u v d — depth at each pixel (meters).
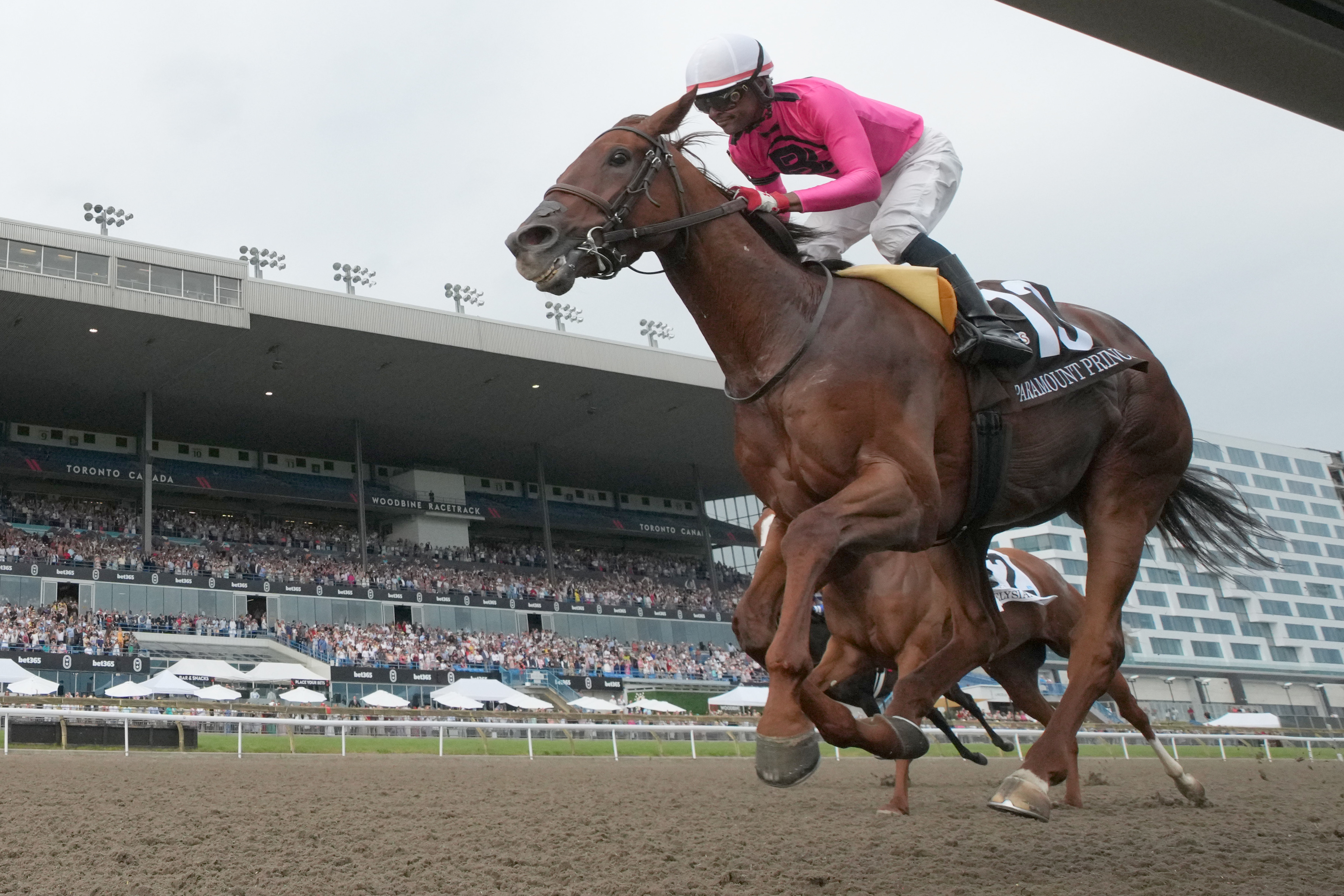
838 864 3.74
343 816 5.43
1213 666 51.62
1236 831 4.73
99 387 34.81
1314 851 3.90
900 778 6.20
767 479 3.51
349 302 32.69
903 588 6.25
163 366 33.62
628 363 37.44
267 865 3.69
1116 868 3.49
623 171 3.42
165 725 17.09
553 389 38.12
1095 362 3.87
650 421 41.84
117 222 36.19
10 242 28.75
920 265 3.92
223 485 38.84
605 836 4.66
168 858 3.87
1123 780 10.72
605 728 17.66
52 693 24.94
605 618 40.69
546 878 3.46
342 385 36.28
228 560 36.09
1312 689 54.91
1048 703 6.98
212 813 5.48
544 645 37.94
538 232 3.35
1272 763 16.98
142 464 37.53
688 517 51.91
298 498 40.12
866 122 4.00
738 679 40.00
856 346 3.38
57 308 29.25
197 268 30.83
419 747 19.62
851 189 3.71
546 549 41.34
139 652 30.09
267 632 33.22
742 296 3.47
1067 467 3.88
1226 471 55.75
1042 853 3.93
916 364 3.45
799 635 2.93
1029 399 3.68
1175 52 3.83
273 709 22.80
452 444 42.78
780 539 3.50
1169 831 4.79
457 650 35.53
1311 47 3.80
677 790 8.42
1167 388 4.22
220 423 38.81
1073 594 7.02
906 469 3.28
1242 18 3.65
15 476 36.75
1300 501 58.25
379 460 44.22
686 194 3.49
